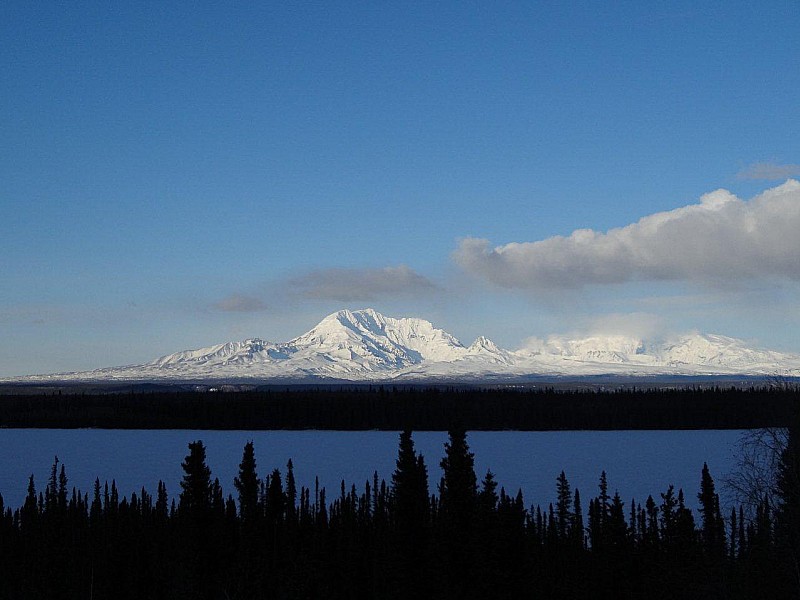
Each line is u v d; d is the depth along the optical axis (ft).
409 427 198.18
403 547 189.98
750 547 143.33
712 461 568.00
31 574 248.93
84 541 261.65
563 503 276.21
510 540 187.52
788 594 134.72
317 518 263.08
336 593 220.64
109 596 232.12
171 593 208.85
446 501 188.44
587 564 208.74
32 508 305.73
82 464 600.39
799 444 128.06
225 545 211.20
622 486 459.73
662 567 192.54
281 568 217.15
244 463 231.09
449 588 181.57
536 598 195.52
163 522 267.18
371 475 513.04
